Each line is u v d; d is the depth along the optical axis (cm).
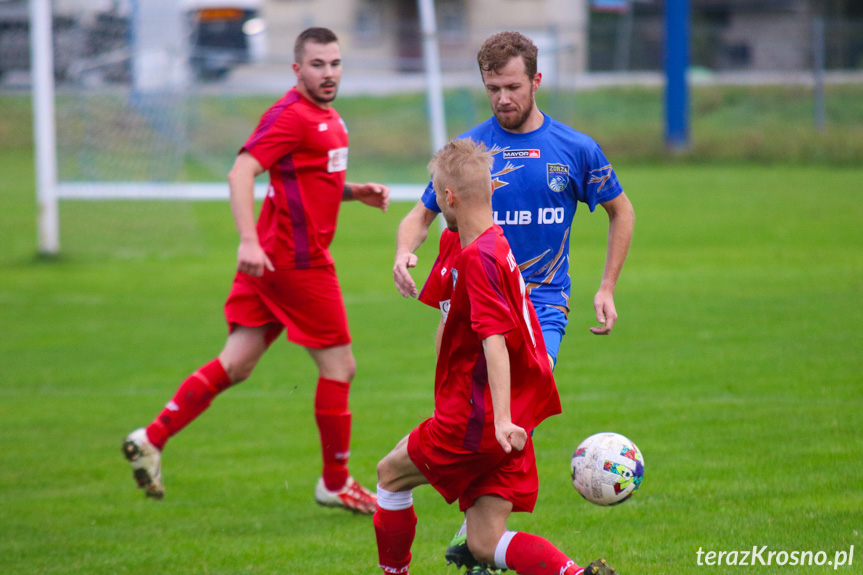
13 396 2558
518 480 1216
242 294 1817
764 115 10088
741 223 5597
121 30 5566
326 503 1745
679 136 9144
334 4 12781
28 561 1505
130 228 5762
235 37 9969
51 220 4819
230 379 1798
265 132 1744
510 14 12675
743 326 3156
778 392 2372
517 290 1202
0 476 1944
